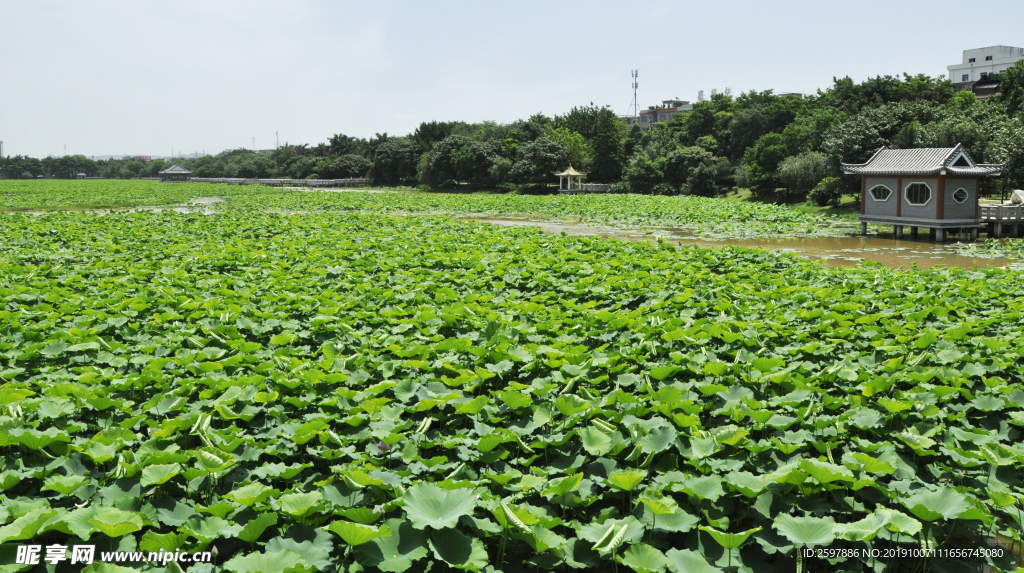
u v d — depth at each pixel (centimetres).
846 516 582
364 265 1736
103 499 544
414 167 8362
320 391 822
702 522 555
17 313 1140
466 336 1045
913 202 2797
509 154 6975
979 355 938
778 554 535
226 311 1174
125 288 1389
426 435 698
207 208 4606
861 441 666
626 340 1003
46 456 620
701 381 858
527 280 1570
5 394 741
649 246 2172
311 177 9656
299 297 1309
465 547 492
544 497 576
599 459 626
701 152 5756
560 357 891
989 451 617
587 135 7812
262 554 474
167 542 479
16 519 495
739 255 1912
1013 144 3281
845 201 4241
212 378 801
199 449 622
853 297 1306
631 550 499
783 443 646
